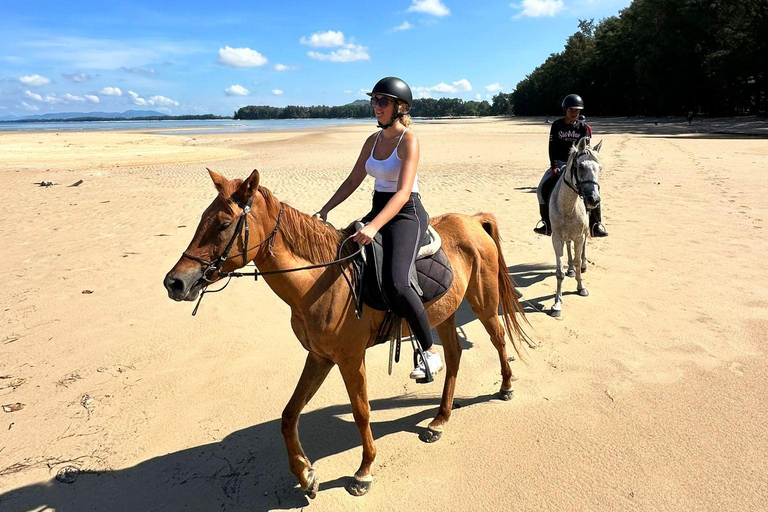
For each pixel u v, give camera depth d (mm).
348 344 2889
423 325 2855
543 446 3459
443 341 3719
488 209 11234
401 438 3654
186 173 18594
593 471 3186
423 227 3088
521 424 3730
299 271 2789
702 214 9859
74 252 8398
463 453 3441
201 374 4570
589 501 2943
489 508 2938
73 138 43812
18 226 10336
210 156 25984
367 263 2939
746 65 44250
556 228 5742
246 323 5660
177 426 3834
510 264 7586
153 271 7395
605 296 6094
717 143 24281
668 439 3449
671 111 59625
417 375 2867
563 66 90812
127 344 5156
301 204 12055
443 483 3162
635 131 36906
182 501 3094
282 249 2764
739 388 4020
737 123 42719
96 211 11789
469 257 3658
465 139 34656
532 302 6062
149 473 3338
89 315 5871
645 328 5184
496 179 15508
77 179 17219
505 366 4020
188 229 9906
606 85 73250
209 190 14680
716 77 48406
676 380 4188
